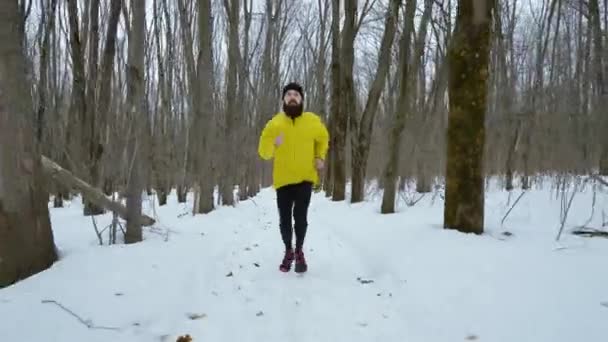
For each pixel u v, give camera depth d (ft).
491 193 38.88
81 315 10.77
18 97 13.65
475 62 17.71
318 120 15.61
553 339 8.92
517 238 17.13
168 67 50.93
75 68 32.89
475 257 14.29
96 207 31.86
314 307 11.91
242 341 9.82
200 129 37.55
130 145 20.52
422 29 29.14
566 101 49.37
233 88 46.26
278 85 73.51
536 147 53.11
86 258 15.93
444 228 18.92
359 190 42.27
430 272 13.60
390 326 10.50
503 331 9.50
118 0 33.30
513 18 51.98
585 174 31.73
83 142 32.09
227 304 12.12
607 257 13.84
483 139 18.06
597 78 47.47
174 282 13.71
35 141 14.34
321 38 69.31
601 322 9.36
